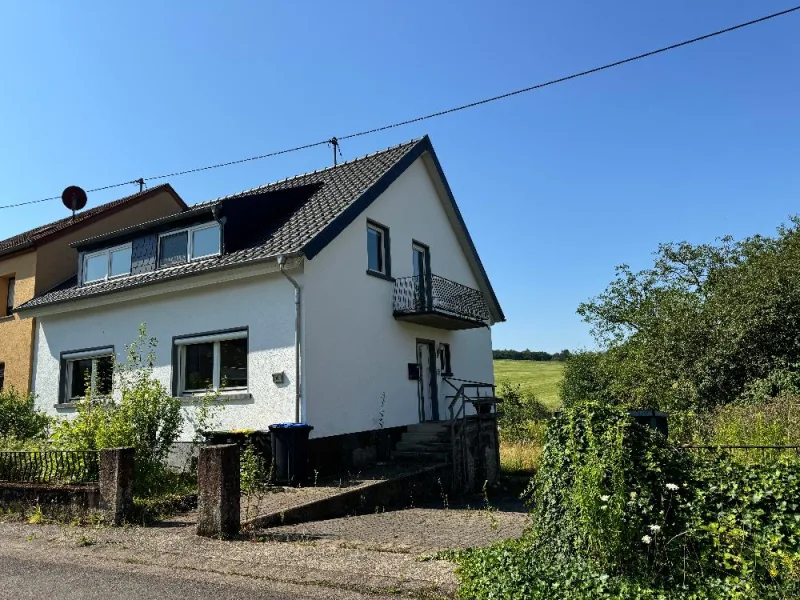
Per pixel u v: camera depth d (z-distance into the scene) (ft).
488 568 16.48
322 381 39.11
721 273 66.90
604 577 15.16
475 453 48.47
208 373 42.37
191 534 22.34
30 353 54.90
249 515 25.98
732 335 51.31
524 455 62.03
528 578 15.44
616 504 15.85
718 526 15.80
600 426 17.25
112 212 63.93
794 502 16.01
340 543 21.07
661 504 16.37
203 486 22.27
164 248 47.37
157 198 69.00
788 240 62.03
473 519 30.40
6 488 27.45
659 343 58.90
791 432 30.71
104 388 48.24
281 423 36.47
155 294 44.98
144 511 25.82
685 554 15.69
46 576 17.87
